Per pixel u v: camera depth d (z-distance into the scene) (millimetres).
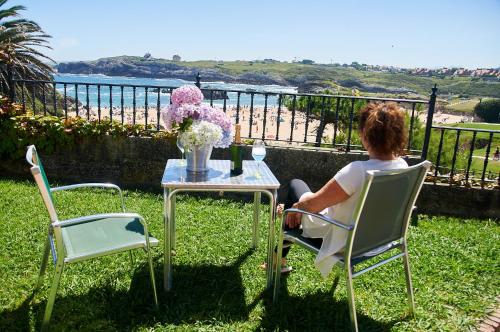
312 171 5438
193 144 3016
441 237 4258
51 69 16969
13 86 6086
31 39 16281
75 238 2578
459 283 3238
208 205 4957
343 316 2721
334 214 2498
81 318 2562
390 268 3436
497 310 2846
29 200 4746
